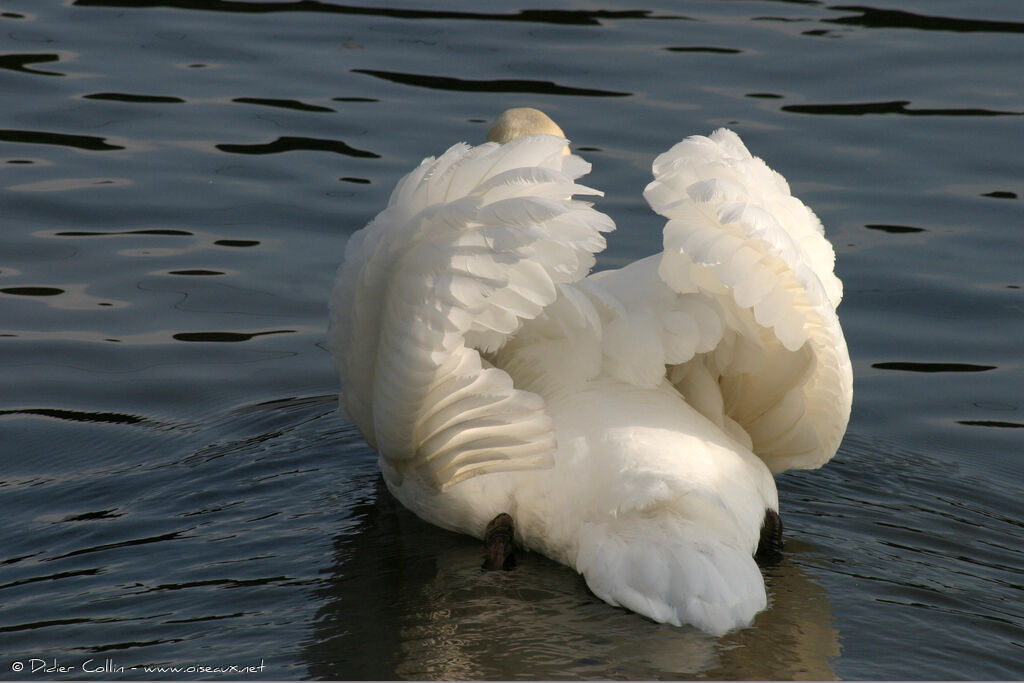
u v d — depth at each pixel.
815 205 17.55
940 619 9.66
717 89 20.91
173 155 18.77
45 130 19.36
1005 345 14.80
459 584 10.16
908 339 14.95
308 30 23.39
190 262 16.31
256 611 9.74
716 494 9.88
